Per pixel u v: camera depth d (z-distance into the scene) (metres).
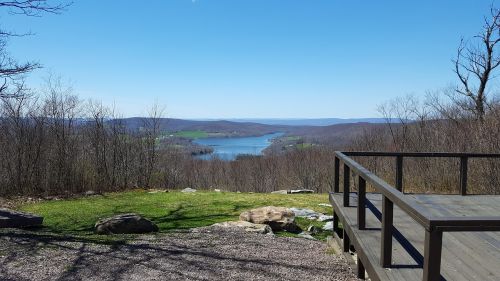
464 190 6.87
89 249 5.97
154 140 16.67
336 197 6.73
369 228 4.77
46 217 8.72
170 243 6.51
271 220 8.05
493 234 4.68
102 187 13.80
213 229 7.62
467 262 3.78
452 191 14.59
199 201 10.75
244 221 8.13
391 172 19.02
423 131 20.61
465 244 4.33
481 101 18.73
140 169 15.80
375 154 6.66
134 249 6.06
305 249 6.62
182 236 7.02
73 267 5.15
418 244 4.19
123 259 5.55
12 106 12.99
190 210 9.53
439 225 2.31
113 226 7.16
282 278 5.09
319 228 8.27
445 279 3.36
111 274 4.95
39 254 5.66
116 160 14.91
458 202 6.42
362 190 4.66
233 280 4.93
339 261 5.95
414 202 2.75
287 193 13.66
